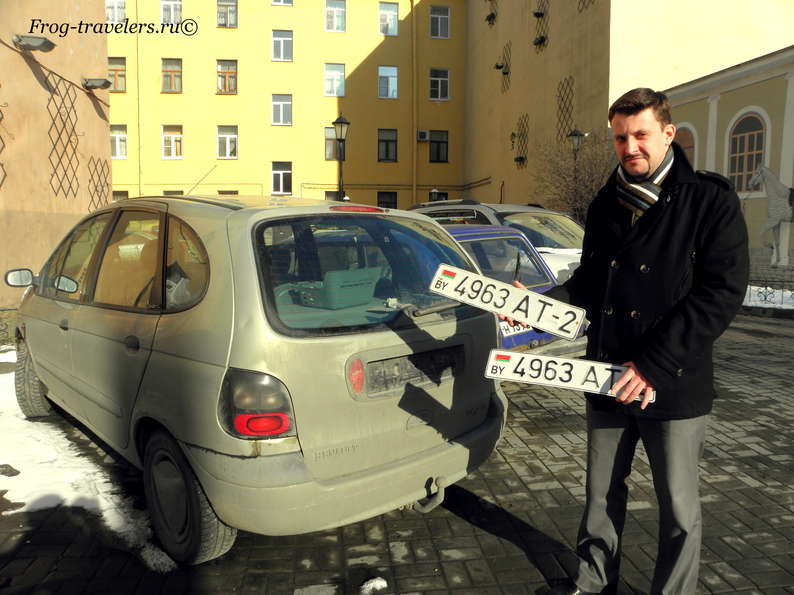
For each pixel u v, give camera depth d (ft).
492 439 10.10
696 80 51.78
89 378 11.00
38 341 13.43
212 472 7.93
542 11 72.84
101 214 12.33
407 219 10.85
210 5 95.04
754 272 47.85
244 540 10.04
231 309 8.02
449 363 9.53
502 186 86.84
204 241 8.87
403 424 8.84
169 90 95.14
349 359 8.25
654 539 10.10
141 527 10.20
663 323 6.93
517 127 81.10
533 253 18.54
